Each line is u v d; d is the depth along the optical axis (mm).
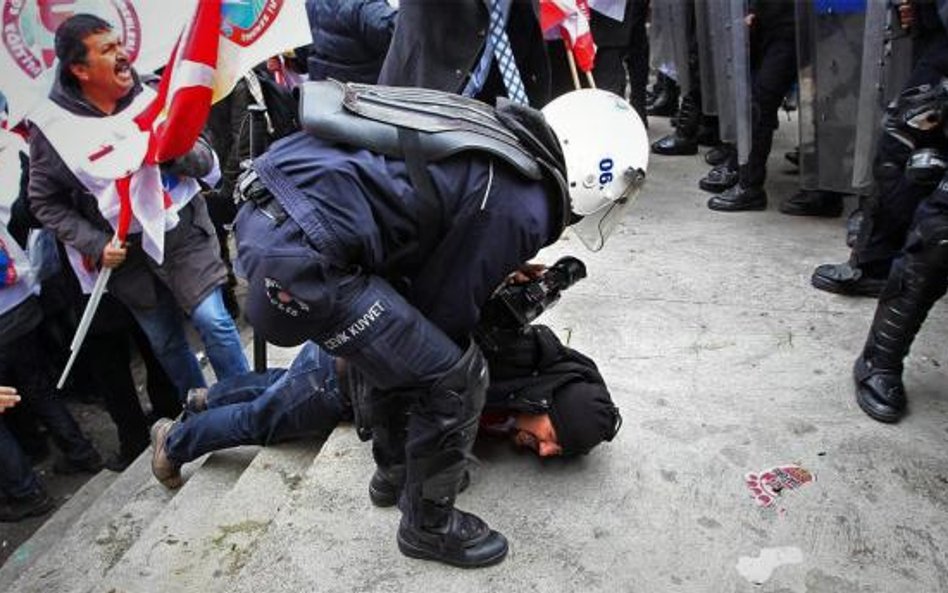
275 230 1442
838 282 3184
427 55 2500
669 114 6387
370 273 1540
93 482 3654
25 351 3596
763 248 3689
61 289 3564
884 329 2398
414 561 1942
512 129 1576
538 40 2781
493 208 1521
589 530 2010
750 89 3957
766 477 2170
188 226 3088
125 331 3639
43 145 2777
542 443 2160
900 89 3242
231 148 4027
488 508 2092
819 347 2820
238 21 2436
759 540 1960
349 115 1481
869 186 3348
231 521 2350
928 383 2568
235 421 2600
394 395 1796
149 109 2570
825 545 1937
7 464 3518
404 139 1465
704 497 2107
